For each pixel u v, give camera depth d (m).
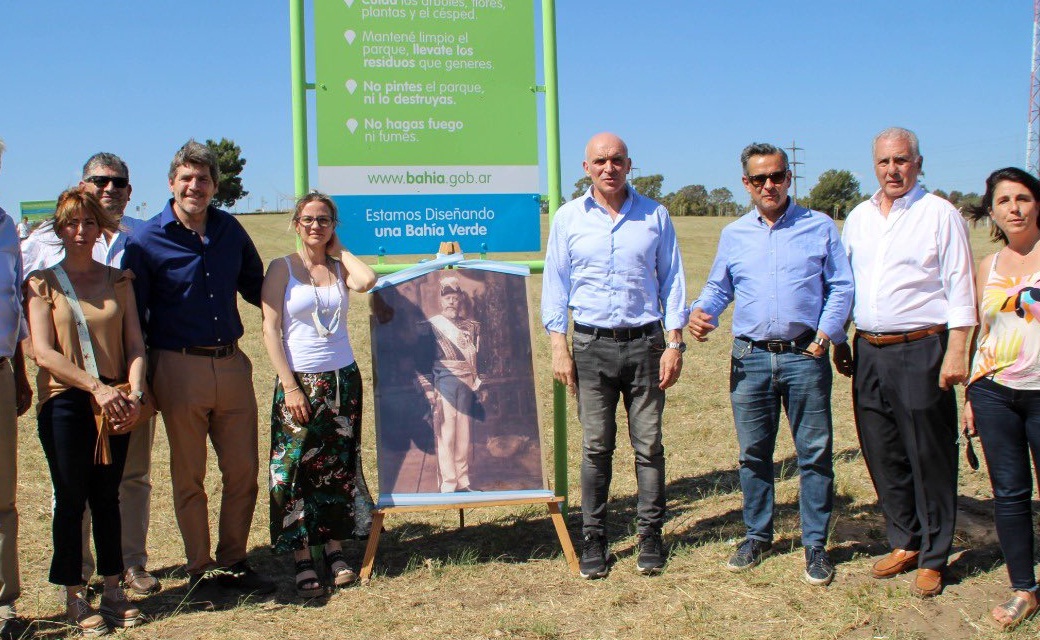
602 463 4.41
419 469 4.54
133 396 3.78
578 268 4.34
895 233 3.97
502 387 4.66
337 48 4.82
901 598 3.96
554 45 5.02
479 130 5.01
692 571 4.37
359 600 4.14
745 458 4.36
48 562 4.70
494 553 4.76
